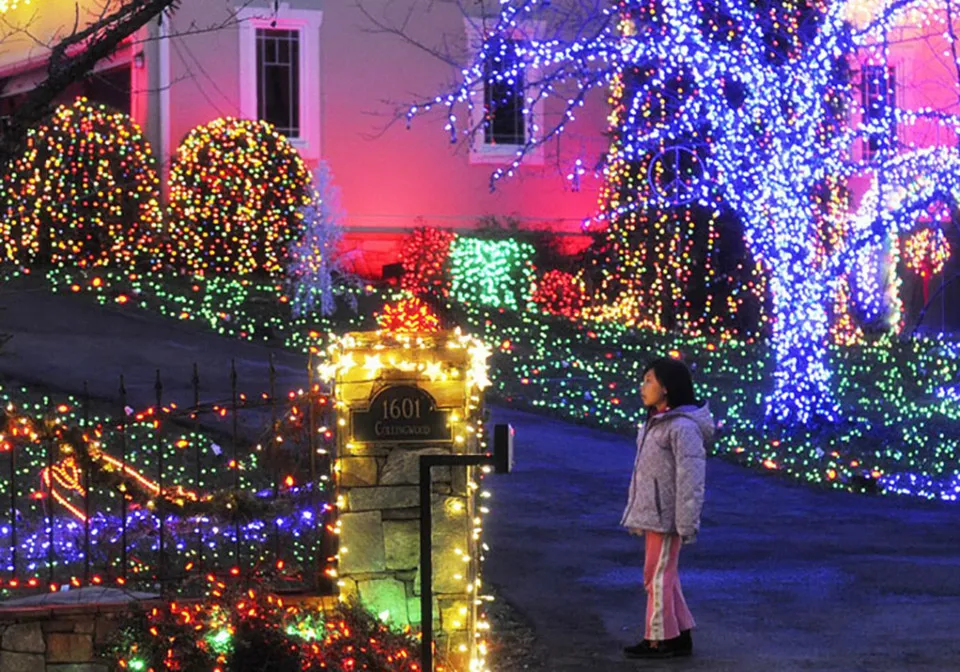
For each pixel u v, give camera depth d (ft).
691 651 26.81
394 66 87.35
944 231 89.66
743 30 56.85
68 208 75.20
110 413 50.16
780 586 32.50
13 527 26.99
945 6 60.59
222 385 57.11
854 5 75.20
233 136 78.23
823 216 65.51
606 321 83.30
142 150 77.71
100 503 37.32
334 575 24.99
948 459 52.75
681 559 35.70
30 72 88.43
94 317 66.95
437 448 24.88
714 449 52.19
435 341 25.08
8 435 26.02
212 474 41.52
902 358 80.94
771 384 69.97
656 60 72.90
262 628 23.09
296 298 73.31
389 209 87.35
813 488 46.24
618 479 46.39
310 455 26.63
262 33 84.99
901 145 59.36
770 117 56.24
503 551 36.11
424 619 21.58
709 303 83.97
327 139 86.22
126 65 84.84
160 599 24.34
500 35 59.98
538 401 60.70
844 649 26.96
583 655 26.73
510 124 90.12
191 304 71.46
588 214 91.25
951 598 31.19
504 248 84.48
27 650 23.65
